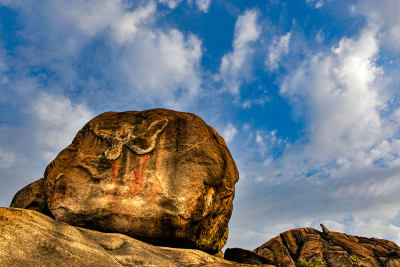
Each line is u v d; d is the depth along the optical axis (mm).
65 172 9797
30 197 10508
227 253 12227
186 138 10312
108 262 6234
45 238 5883
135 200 9297
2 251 5207
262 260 11758
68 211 9234
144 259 6812
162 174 9672
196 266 7355
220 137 11562
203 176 9734
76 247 6102
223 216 10438
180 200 9305
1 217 5793
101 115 11156
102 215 9156
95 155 10008
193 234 9453
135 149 9977
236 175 11359
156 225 9148
